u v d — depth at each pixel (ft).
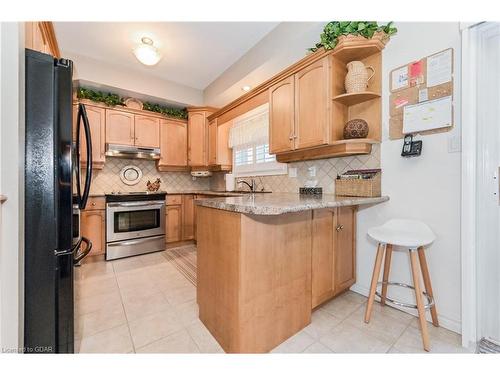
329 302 6.17
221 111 11.68
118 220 10.11
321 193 7.73
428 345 4.37
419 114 5.34
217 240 4.63
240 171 12.32
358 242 6.68
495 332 4.61
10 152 3.15
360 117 6.55
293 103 7.27
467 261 4.59
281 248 4.54
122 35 8.25
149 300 6.38
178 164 13.02
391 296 5.99
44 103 3.64
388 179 6.02
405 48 5.63
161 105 12.86
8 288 3.13
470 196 4.58
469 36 4.58
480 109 4.61
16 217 3.20
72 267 3.92
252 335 4.12
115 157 12.07
